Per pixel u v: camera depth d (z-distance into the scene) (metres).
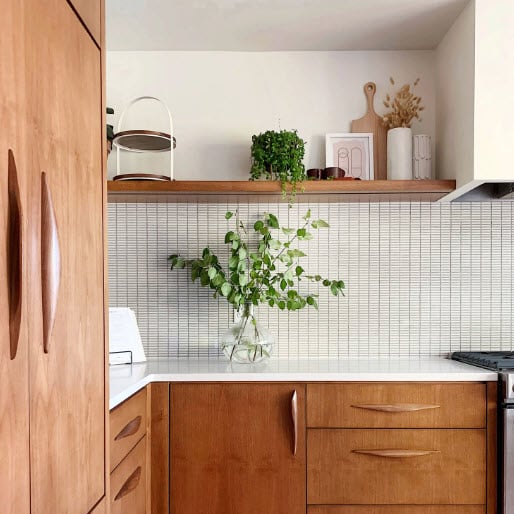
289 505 1.73
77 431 0.94
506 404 1.67
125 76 2.19
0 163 0.68
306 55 2.20
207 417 1.74
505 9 1.75
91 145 1.04
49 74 0.84
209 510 1.74
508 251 2.18
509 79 1.75
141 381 1.60
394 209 2.19
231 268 1.94
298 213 2.20
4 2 0.69
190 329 2.20
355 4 1.80
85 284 0.99
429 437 1.72
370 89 2.19
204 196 2.04
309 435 1.73
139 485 1.58
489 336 2.18
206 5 1.80
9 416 0.69
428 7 1.83
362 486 1.73
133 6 1.80
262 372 1.76
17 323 0.70
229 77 2.20
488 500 1.71
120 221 2.20
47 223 0.80
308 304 2.09
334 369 1.84
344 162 2.16
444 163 2.06
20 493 0.72
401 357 2.18
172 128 2.09
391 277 2.19
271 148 1.95
